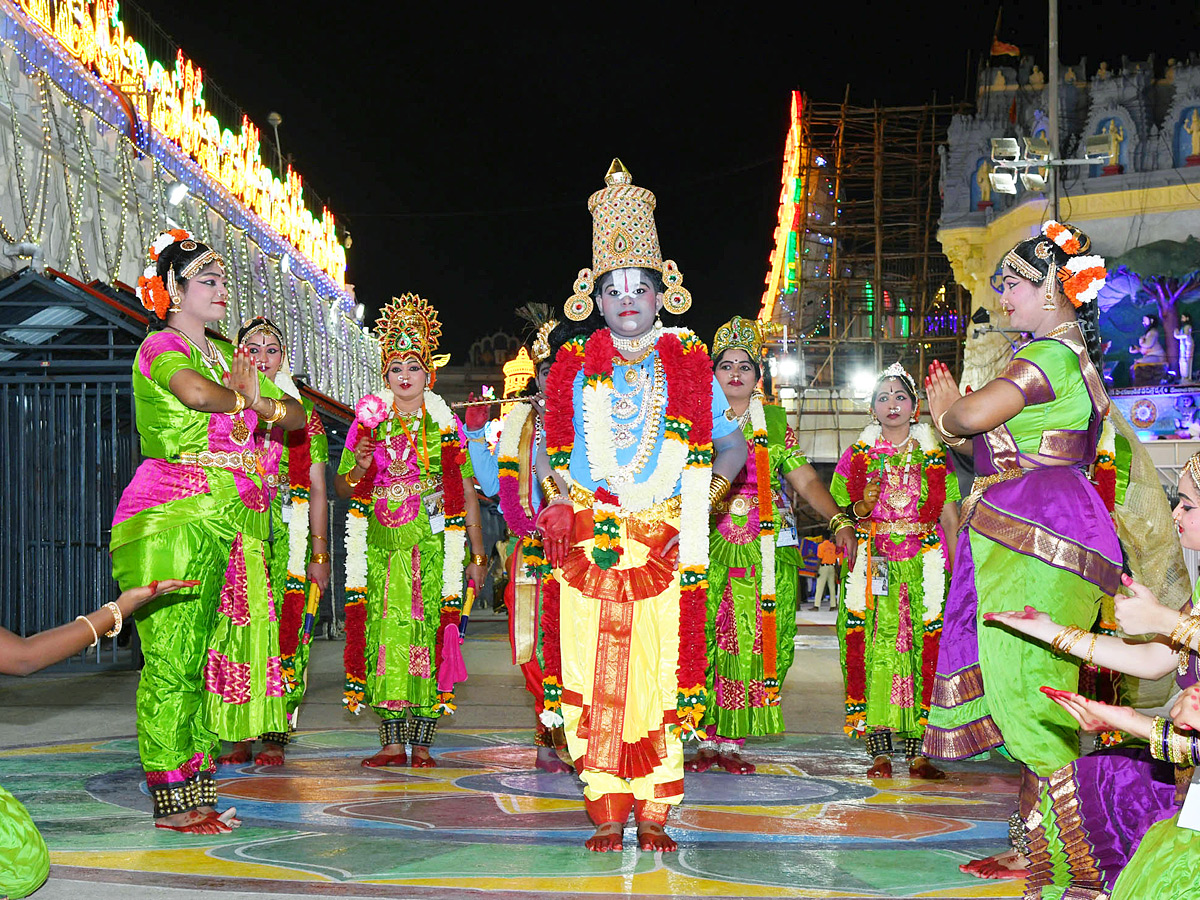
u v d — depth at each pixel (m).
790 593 6.39
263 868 3.58
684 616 4.12
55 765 5.50
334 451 14.84
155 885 3.34
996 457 3.83
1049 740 3.60
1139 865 2.65
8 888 3.10
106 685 8.94
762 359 6.34
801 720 7.78
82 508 10.38
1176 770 2.70
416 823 4.34
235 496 4.25
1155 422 28.16
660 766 4.03
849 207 37.03
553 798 4.91
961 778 5.71
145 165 15.47
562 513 4.12
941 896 3.36
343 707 8.13
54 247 13.04
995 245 32.03
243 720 5.14
